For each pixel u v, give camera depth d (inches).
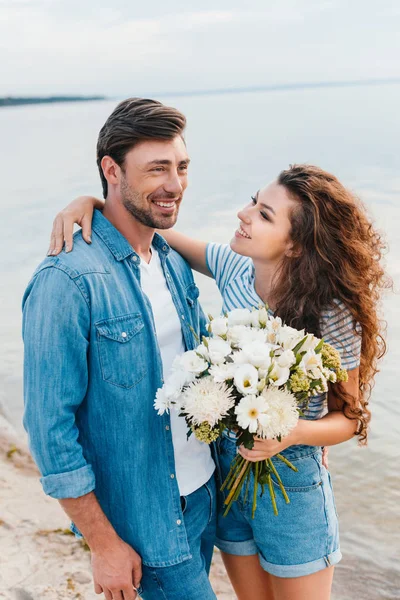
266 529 99.5
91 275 85.5
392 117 1544.0
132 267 92.0
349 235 99.5
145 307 90.7
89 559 137.4
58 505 160.2
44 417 82.3
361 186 617.6
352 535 153.3
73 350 83.3
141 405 90.0
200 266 117.9
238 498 101.4
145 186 88.4
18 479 174.7
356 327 99.7
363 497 167.2
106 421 88.7
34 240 476.4
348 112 1838.1
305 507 97.9
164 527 92.5
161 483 92.7
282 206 99.8
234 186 684.7
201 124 1585.9
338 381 96.4
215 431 81.7
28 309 84.4
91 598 124.9
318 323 98.7
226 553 108.3
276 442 86.4
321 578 100.9
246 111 2114.9
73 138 1539.1
